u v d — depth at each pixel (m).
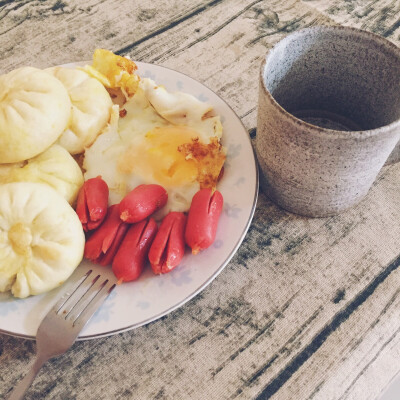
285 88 0.33
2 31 0.46
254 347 0.29
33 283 0.28
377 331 0.30
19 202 0.29
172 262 0.29
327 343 0.29
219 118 0.36
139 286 0.29
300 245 0.33
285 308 0.31
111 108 0.36
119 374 0.28
